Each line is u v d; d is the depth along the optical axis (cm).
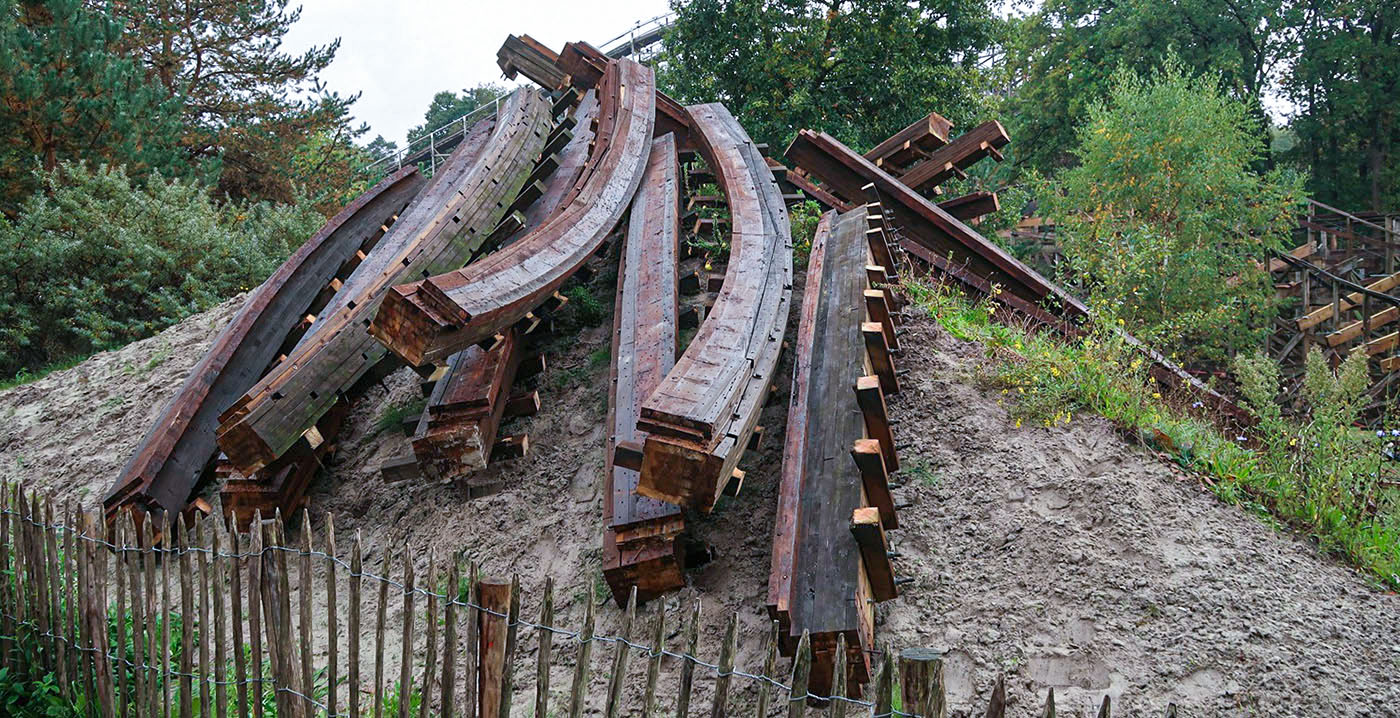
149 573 420
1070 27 3338
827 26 2181
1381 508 529
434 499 644
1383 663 423
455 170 1009
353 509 665
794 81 2086
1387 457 564
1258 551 486
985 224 2009
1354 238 2550
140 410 913
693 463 439
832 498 461
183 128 2031
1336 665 420
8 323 1388
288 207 1841
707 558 511
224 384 751
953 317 758
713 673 444
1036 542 494
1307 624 441
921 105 2119
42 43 1677
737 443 468
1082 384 607
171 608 575
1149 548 483
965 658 436
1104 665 426
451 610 340
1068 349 674
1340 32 3203
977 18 2144
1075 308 900
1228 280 1834
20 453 906
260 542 386
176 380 946
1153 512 507
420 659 505
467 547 591
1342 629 439
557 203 909
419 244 746
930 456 571
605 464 566
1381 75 3194
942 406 616
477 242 802
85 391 1002
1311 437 564
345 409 705
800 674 276
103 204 1491
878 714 259
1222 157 1833
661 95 1167
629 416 576
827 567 421
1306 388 606
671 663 457
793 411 546
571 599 525
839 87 2123
